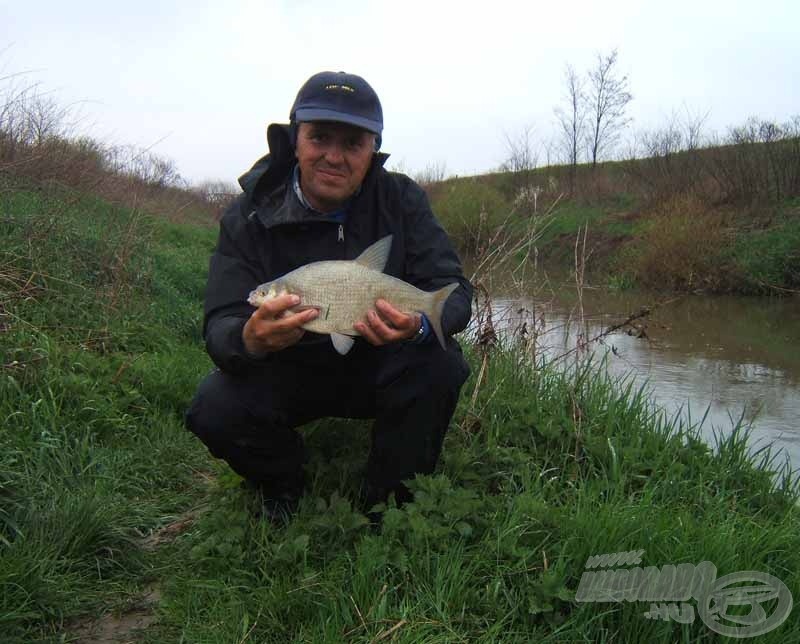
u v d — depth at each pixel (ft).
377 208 4.73
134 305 9.93
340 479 5.12
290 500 4.86
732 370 11.95
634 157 36.29
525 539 4.37
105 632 3.83
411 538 4.17
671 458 6.23
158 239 15.69
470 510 4.47
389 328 4.11
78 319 8.71
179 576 4.27
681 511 4.95
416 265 4.80
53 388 6.50
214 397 4.48
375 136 4.50
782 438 8.45
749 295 21.49
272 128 4.58
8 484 4.65
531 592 3.90
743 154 28.73
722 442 6.68
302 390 4.73
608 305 19.31
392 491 4.77
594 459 5.99
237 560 4.22
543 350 9.02
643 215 29.48
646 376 11.37
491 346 7.38
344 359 4.67
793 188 26.86
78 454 5.65
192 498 5.57
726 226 25.31
